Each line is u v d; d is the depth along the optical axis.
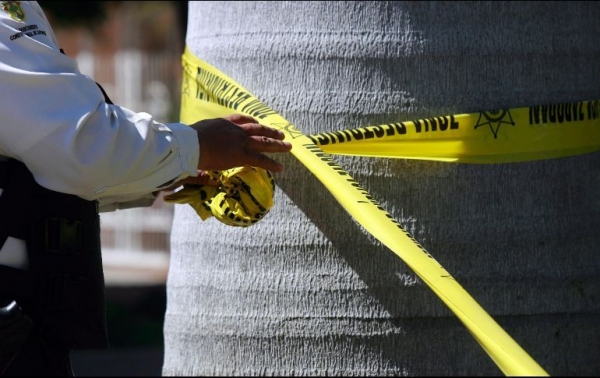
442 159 7.57
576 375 7.83
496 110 7.62
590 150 7.84
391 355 7.68
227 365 8.09
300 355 7.82
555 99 7.73
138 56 36.94
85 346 6.91
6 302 6.54
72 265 6.75
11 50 6.30
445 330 7.64
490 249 7.61
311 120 7.74
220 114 8.00
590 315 7.86
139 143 6.43
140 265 37.88
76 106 6.29
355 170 7.62
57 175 6.38
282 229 7.81
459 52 7.59
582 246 7.82
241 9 8.05
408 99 7.62
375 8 7.66
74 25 21.88
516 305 7.64
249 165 7.05
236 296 8.00
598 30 7.97
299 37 7.78
